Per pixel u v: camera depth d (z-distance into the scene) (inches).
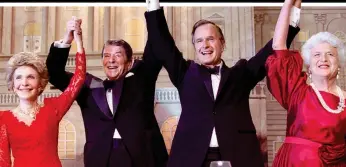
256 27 292.4
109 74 150.7
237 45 265.0
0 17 268.7
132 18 274.4
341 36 289.7
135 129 144.0
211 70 138.2
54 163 131.0
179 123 137.8
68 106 139.5
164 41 141.3
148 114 149.2
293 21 138.4
